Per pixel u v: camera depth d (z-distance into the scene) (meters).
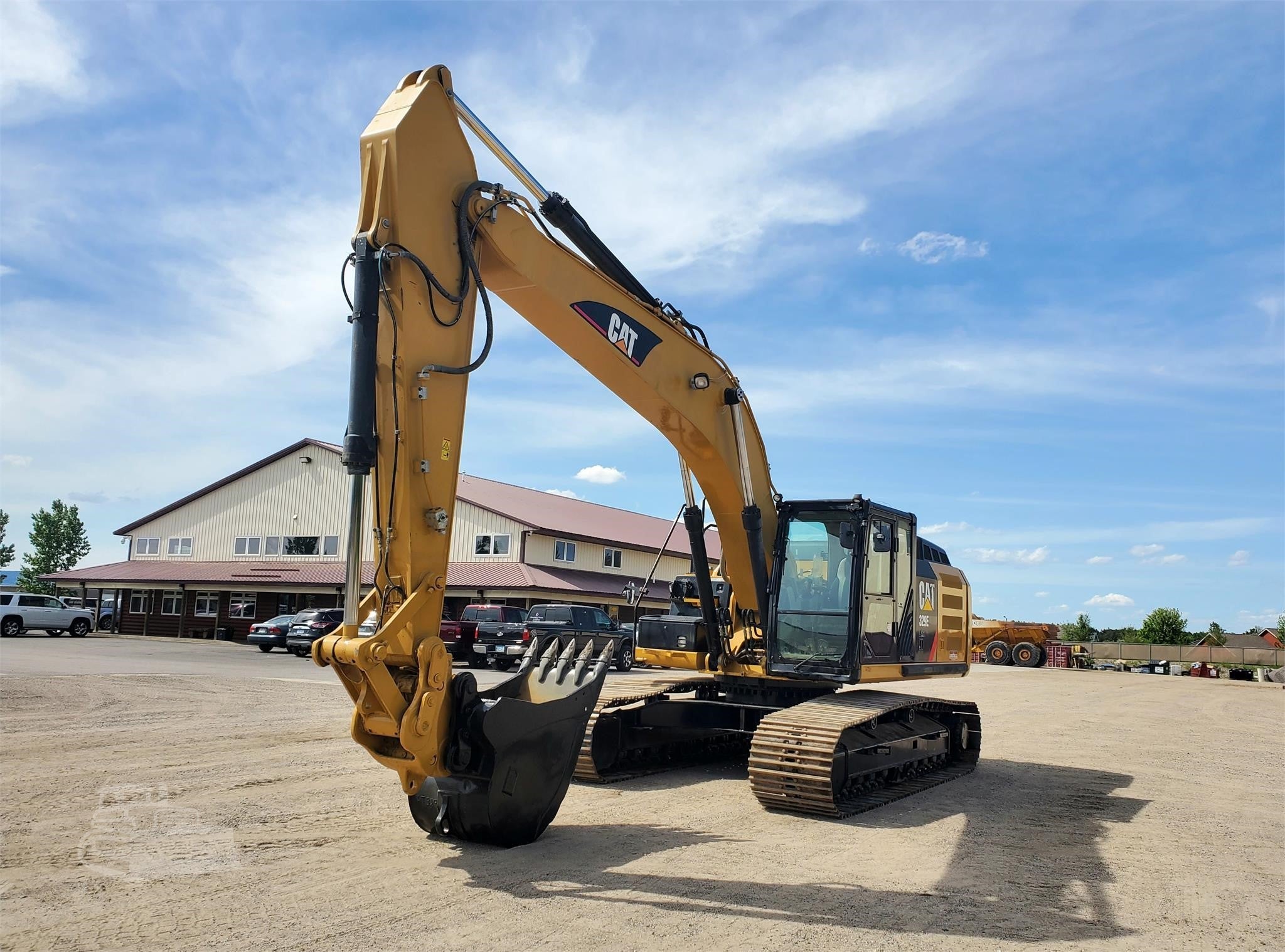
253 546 41.72
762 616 9.31
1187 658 60.06
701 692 10.82
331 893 5.07
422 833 6.47
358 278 5.41
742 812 7.91
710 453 8.65
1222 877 6.41
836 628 9.03
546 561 35.34
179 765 8.86
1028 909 5.42
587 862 5.93
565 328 7.10
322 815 6.96
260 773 8.61
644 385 7.73
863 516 9.04
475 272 6.00
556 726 6.09
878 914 5.15
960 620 11.57
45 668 19.42
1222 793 10.04
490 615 27.45
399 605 5.50
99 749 9.61
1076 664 47.66
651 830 7.02
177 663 23.09
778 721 8.20
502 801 5.92
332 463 40.25
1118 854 6.99
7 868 5.43
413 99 5.80
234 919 4.62
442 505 5.73
